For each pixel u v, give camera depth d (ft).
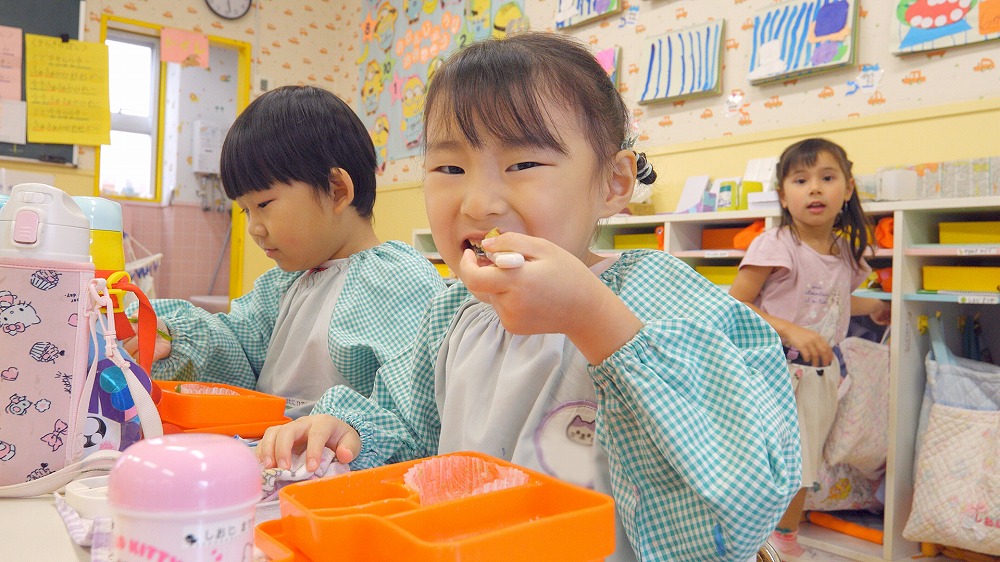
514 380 2.32
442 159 2.07
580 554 1.21
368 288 3.59
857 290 7.22
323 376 3.67
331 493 1.49
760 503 1.61
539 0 11.39
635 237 8.71
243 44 14.75
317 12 15.79
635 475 1.83
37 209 1.97
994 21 6.84
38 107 12.02
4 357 1.93
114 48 15.05
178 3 13.92
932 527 5.91
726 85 9.04
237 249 14.80
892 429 6.33
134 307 3.66
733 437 1.69
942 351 6.29
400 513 1.28
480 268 1.49
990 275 5.98
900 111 7.42
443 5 13.17
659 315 2.06
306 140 3.60
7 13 11.85
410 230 13.60
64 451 1.97
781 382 1.94
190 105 15.51
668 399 1.67
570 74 2.10
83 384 2.02
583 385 2.21
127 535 0.93
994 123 6.79
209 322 4.04
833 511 7.36
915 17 7.38
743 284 6.97
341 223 3.87
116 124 15.23
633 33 10.11
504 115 1.96
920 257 6.51
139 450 0.98
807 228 7.01
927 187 6.88
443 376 2.70
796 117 8.38
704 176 8.70
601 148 2.16
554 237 2.02
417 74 13.69
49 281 1.97
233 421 2.67
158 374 3.74
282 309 4.10
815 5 8.14
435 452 2.77
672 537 1.77
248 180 3.62
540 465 2.16
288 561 1.22
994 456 5.70
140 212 15.49
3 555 1.48
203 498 0.92
